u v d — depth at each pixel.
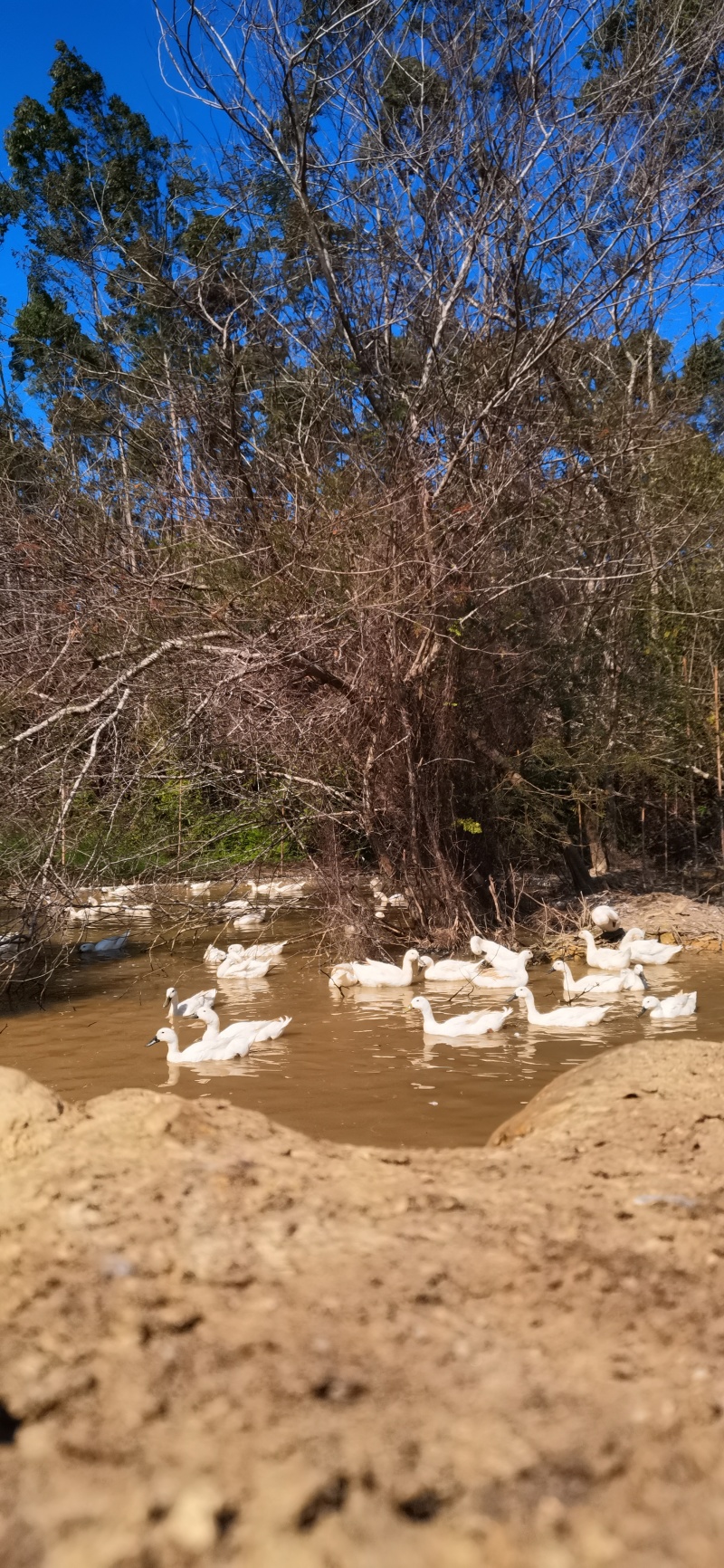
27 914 12.77
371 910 15.99
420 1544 2.21
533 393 16.92
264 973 14.40
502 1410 2.64
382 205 18.08
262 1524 2.25
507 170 16.22
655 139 16.52
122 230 27.55
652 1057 5.97
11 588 13.95
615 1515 2.28
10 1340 2.99
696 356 22.47
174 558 15.65
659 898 18.16
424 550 15.09
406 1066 9.84
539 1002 12.74
